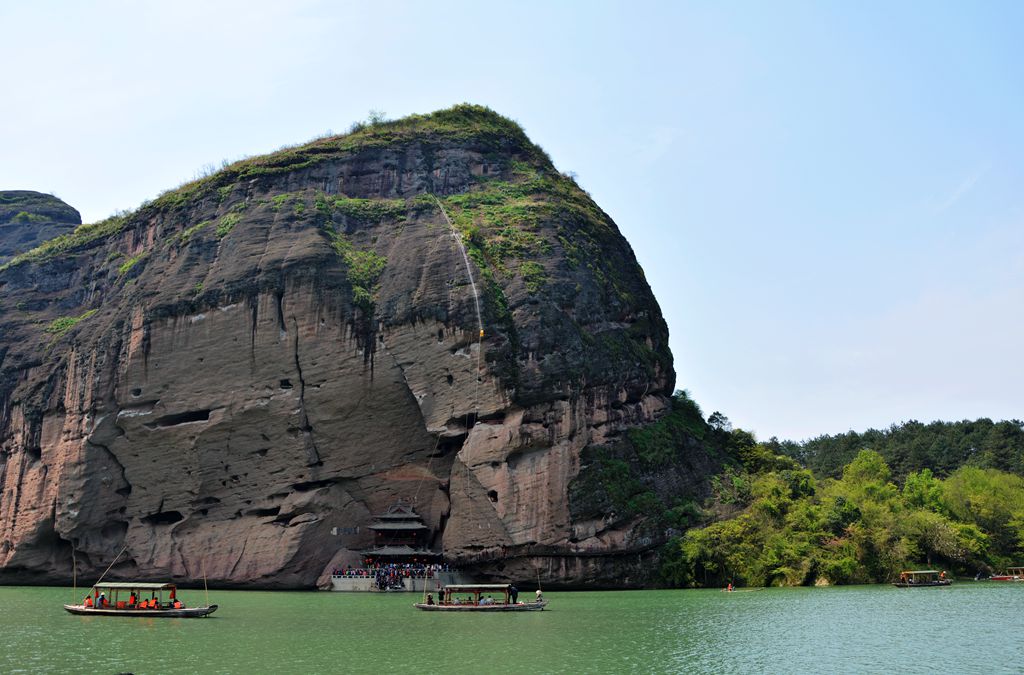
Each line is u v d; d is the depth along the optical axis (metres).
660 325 96.69
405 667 38.19
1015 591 71.44
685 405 96.69
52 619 54.56
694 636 46.78
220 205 95.94
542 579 75.69
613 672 37.56
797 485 87.75
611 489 77.56
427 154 101.19
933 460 142.75
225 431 84.50
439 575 78.38
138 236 102.62
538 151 108.50
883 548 81.25
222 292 86.88
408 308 84.19
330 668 37.91
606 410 82.00
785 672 37.94
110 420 86.81
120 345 88.56
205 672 37.03
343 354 84.38
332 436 83.81
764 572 76.62
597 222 98.19
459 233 88.81
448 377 82.06
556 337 81.38
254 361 85.06
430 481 84.19
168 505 85.44
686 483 83.56
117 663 39.09
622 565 76.38
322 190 97.25
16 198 161.25
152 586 58.28
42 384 92.81
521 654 41.38
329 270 86.62
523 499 76.88
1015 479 106.56
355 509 84.38
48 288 105.12
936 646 43.94
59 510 85.56
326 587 79.69
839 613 56.34
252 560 81.75
